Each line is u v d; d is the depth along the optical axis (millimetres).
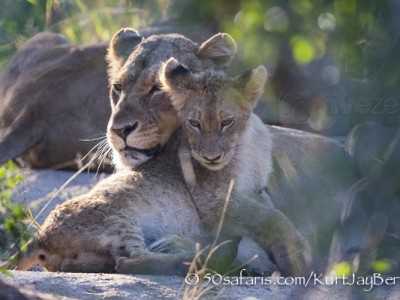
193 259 9703
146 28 15438
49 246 10336
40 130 15406
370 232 9609
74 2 19516
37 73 15773
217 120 10945
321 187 12250
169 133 11594
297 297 9180
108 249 10203
